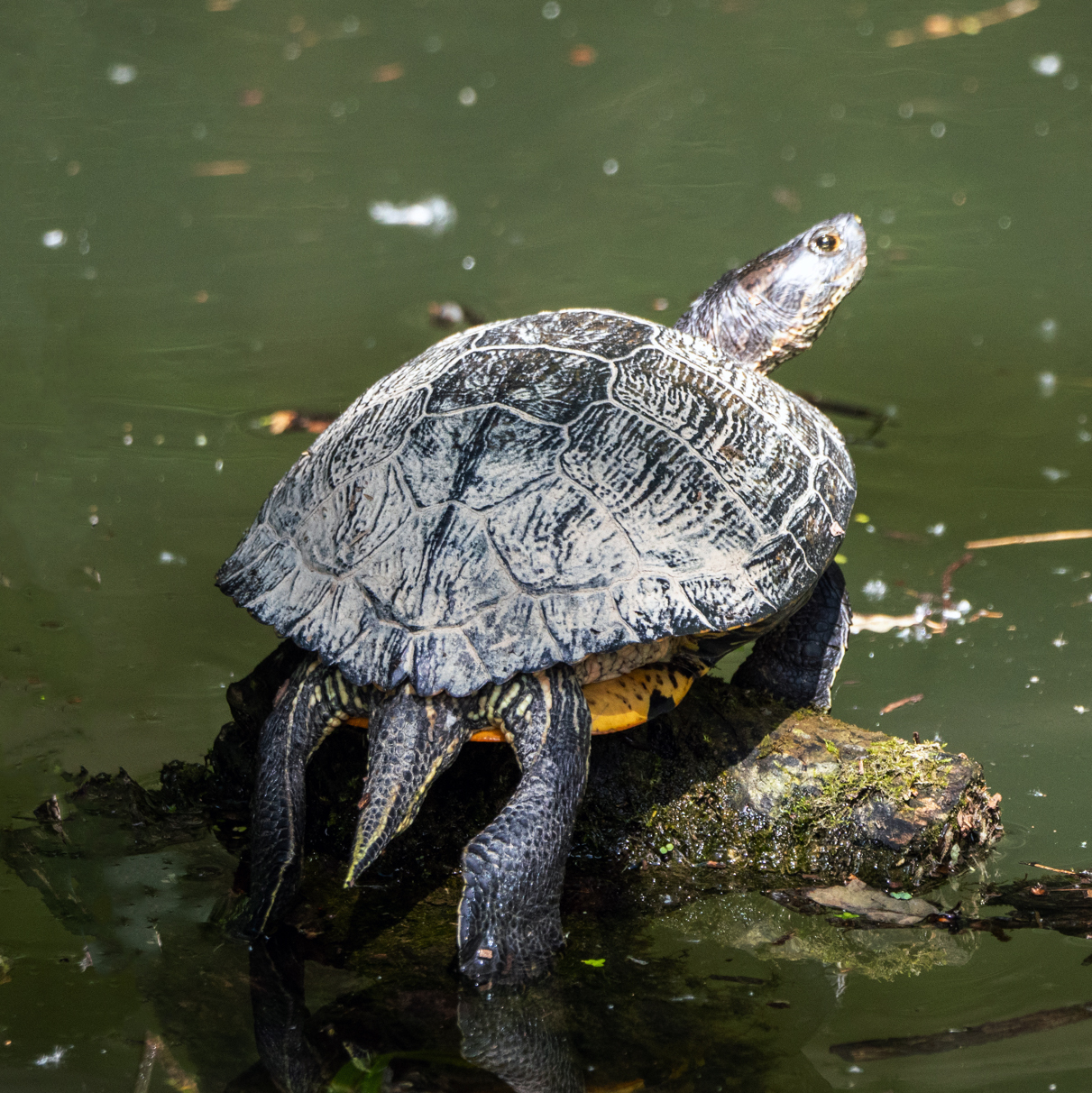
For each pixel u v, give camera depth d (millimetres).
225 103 30547
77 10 36156
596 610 8617
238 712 10445
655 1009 8016
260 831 8805
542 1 37156
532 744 8617
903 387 18547
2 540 14250
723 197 25641
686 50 33688
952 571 13820
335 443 10148
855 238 14141
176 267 22562
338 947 8680
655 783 9961
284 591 9211
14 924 8805
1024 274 22438
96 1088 7230
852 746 10148
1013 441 16906
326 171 27031
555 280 21984
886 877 9609
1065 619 12844
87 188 25859
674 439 9672
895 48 33312
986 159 27078
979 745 10922
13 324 20172
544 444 9281
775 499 9891
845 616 11328
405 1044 7660
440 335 20000
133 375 18594
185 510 15031
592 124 29500
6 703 11539
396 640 8469
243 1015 7910
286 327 20297
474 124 29562
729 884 9547
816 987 8195
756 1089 7188
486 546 8727
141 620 12930
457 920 9000
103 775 10625
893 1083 7238
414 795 8422
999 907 9125
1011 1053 7438
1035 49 32531
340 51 33906
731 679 11523
